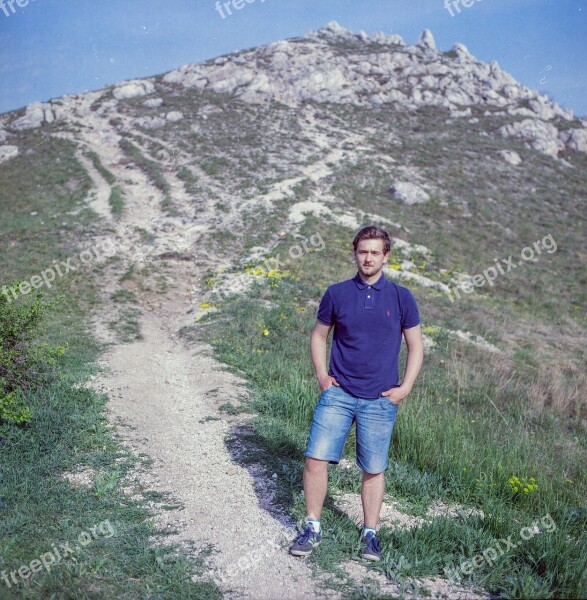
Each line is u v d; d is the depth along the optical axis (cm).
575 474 635
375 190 3033
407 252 2273
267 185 2841
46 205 2630
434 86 5322
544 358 1371
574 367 1327
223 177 2966
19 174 3228
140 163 3259
